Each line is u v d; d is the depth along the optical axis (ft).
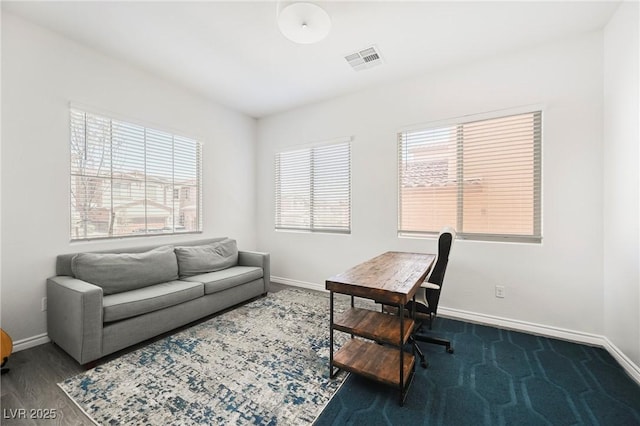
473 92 8.98
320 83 10.57
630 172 6.20
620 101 6.55
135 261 8.43
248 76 10.06
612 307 6.95
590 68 7.43
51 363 6.47
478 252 8.91
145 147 9.92
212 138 12.27
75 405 5.08
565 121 7.72
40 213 7.45
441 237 6.57
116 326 6.73
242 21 7.14
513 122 8.51
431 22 7.11
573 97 7.63
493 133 8.80
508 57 8.46
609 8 6.59
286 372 6.14
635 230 6.05
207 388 5.58
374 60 8.93
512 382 5.81
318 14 6.12
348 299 11.16
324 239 12.30
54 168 7.70
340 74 9.86
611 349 6.93
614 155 6.81
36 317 7.36
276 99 12.09
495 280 8.69
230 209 13.19
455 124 9.34
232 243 12.09
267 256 11.64
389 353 6.26
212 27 7.38
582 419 4.80
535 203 8.23
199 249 10.65
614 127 6.79
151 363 6.48
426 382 5.81
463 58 8.77
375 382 5.79
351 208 11.51
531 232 8.29
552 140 7.88
